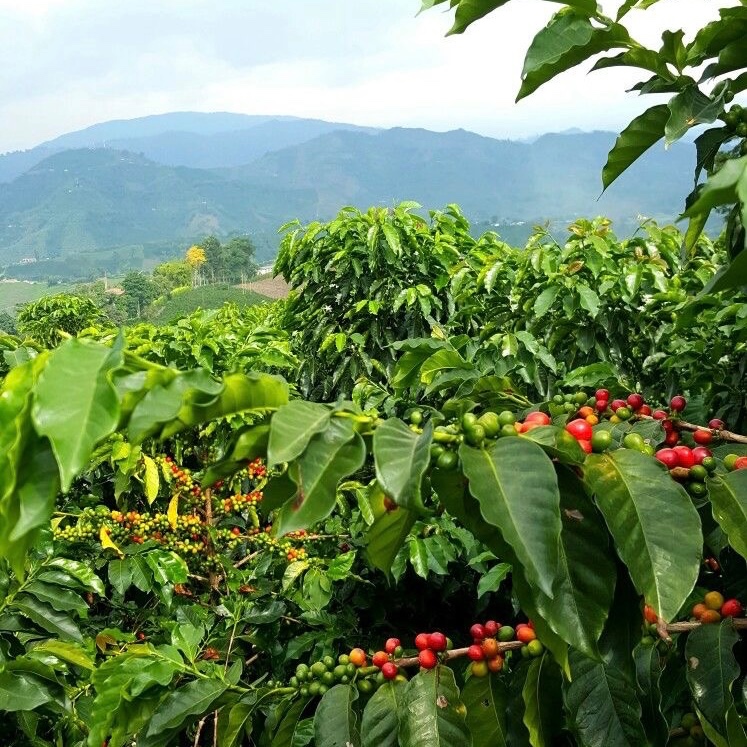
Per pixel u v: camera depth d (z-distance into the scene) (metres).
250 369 3.85
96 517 3.25
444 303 5.74
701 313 2.84
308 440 0.95
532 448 1.00
